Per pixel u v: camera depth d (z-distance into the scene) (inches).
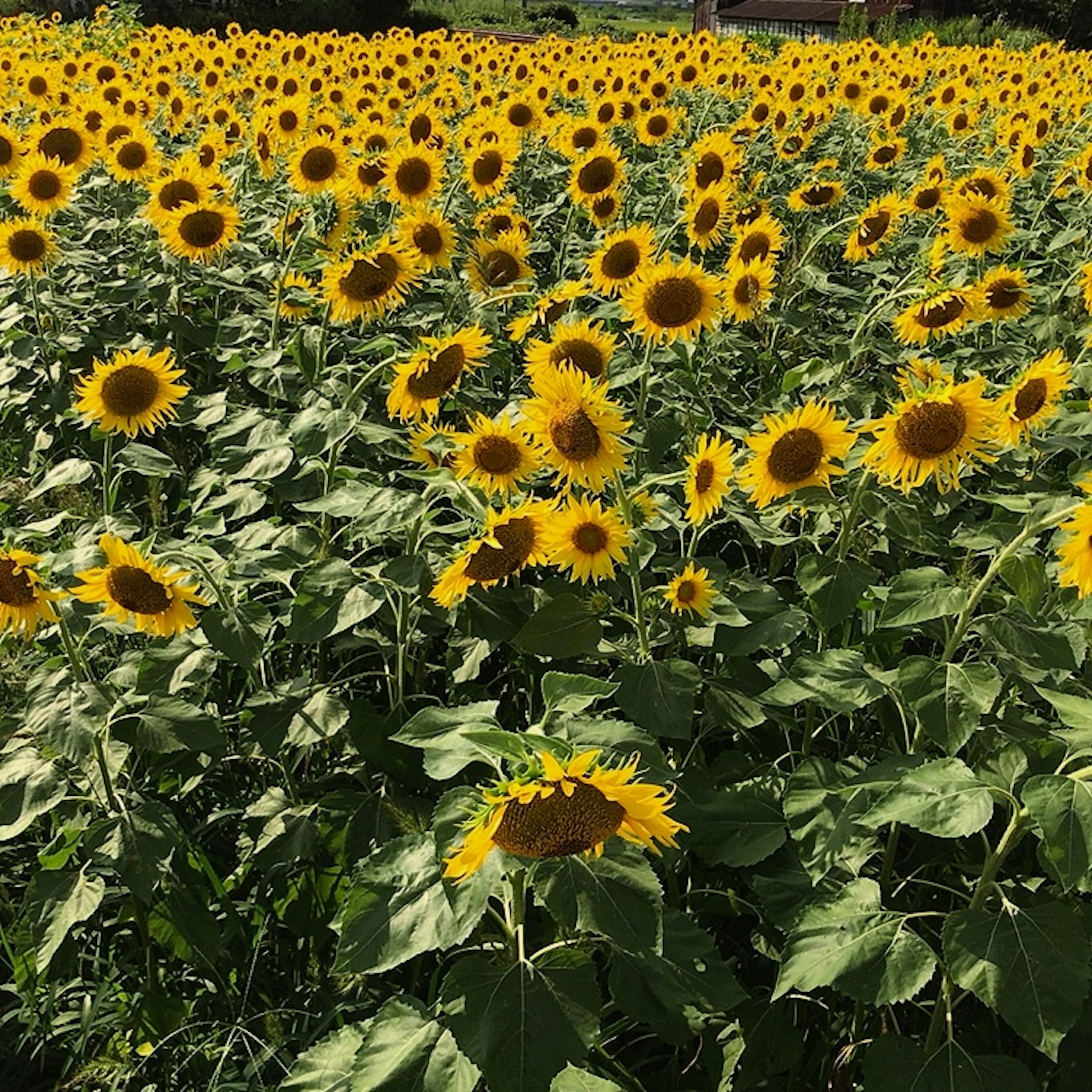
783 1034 119.7
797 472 142.9
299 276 258.7
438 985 126.3
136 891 124.6
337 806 141.2
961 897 119.0
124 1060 125.7
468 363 169.5
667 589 142.3
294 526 164.4
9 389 252.2
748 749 151.9
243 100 552.1
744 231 254.7
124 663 143.4
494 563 134.1
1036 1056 118.3
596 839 88.4
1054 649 121.1
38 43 825.5
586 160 314.7
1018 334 270.5
